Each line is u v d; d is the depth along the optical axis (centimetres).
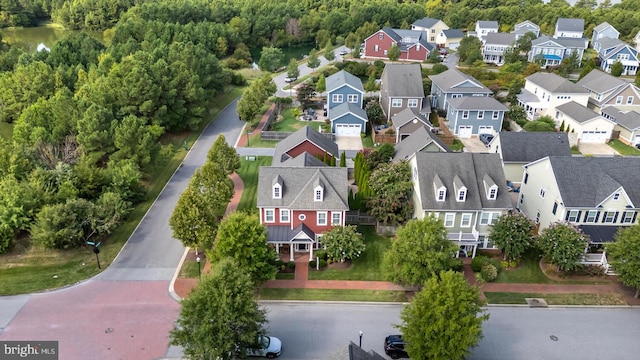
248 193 5322
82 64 8412
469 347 3167
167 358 3125
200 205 4006
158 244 4375
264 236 3653
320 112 8150
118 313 3516
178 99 6788
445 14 15712
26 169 4766
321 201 4150
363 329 3441
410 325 2925
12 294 3681
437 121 7738
